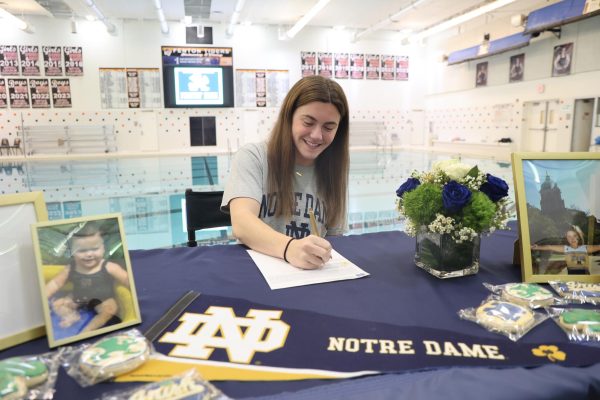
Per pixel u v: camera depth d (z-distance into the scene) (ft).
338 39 34.35
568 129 23.62
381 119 36.60
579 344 2.12
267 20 31.40
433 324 2.34
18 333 2.13
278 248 3.48
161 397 1.67
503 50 26.63
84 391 1.75
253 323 2.35
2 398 1.66
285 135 4.31
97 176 21.95
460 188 2.81
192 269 3.26
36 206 2.29
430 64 36.29
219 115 32.91
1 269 2.13
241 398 1.69
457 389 1.70
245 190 4.17
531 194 3.06
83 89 30.22
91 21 29.50
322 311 2.50
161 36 30.86
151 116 31.65
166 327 2.29
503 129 28.63
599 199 3.08
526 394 1.67
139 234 12.00
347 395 1.68
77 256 2.29
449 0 25.85
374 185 19.66
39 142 29.89
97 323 2.24
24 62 28.99
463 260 3.04
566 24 22.53
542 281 2.94
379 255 3.65
